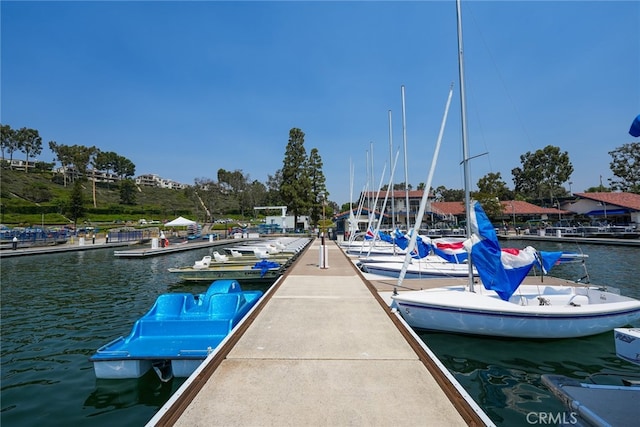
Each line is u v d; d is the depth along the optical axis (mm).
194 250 32031
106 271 18938
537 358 6629
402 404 3373
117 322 9398
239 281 15328
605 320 7258
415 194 53812
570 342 7285
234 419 3086
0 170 79875
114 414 4848
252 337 5457
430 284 11250
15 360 6777
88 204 75250
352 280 11461
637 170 57750
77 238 39531
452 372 6109
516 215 55812
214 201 83750
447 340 7426
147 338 6340
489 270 7688
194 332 6410
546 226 46688
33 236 33938
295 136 55406
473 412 3119
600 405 3727
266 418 3102
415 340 5207
